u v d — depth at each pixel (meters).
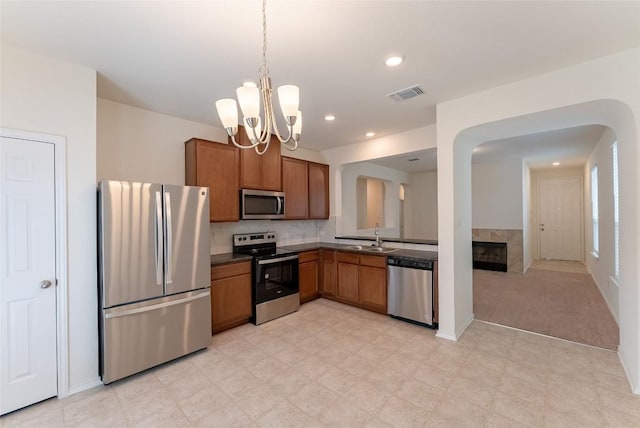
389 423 1.86
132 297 2.41
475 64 2.26
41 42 1.95
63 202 2.17
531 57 2.16
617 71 2.12
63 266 2.17
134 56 2.13
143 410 2.01
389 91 2.73
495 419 1.87
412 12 1.67
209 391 2.22
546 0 1.58
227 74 2.40
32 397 2.06
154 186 2.53
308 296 4.31
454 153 3.02
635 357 2.14
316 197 4.82
